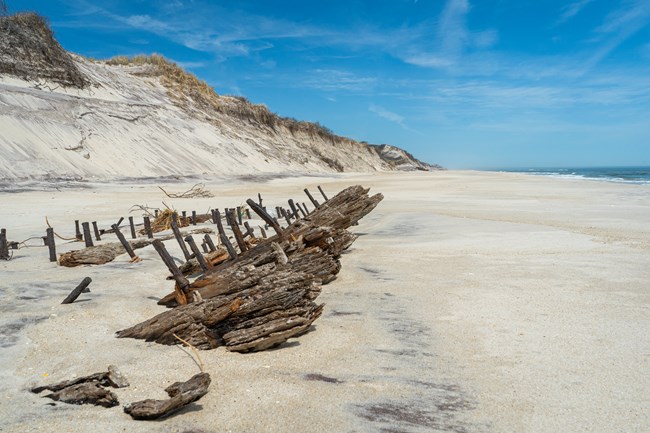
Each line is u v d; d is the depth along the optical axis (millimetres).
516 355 5703
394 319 7223
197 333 6055
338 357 5785
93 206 23828
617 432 4023
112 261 11492
